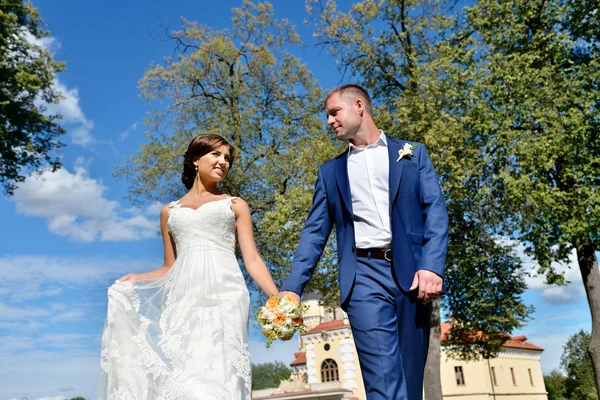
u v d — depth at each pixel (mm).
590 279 17469
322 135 20047
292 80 22281
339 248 3508
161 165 20984
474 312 21438
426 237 3285
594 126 16375
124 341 3521
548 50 17500
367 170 3484
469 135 17031
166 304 3646
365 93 3637
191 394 3283
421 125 17469
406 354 3227
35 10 24156
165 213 4027
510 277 21297
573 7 17750
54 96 24938
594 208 15984
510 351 55906
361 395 40500
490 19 18312
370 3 20391
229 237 3885
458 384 50281
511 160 17109
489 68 17094
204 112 22047
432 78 17719
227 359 3457
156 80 21781
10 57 23422
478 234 18719
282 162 20906
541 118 16344
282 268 20766
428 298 3133
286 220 17953
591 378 59875
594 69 16938
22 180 24359
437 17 20031
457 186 16875
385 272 3287
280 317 3326
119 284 3711
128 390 3406
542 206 16062
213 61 21797
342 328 42156
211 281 3654
